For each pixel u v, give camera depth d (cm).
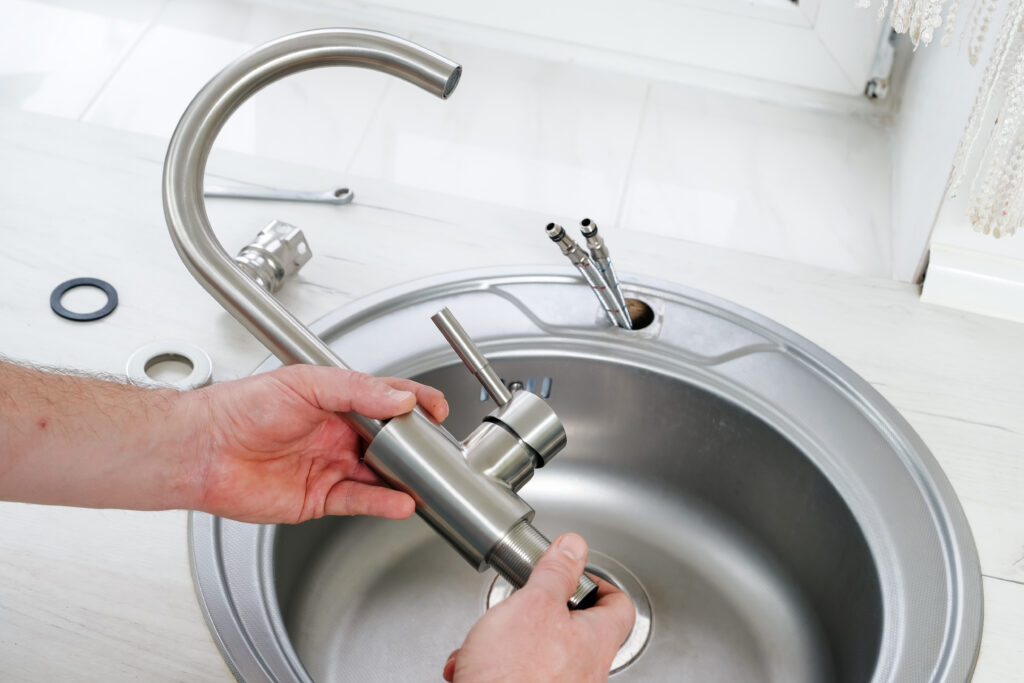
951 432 82
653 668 83
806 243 113
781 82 131
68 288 90
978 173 81
